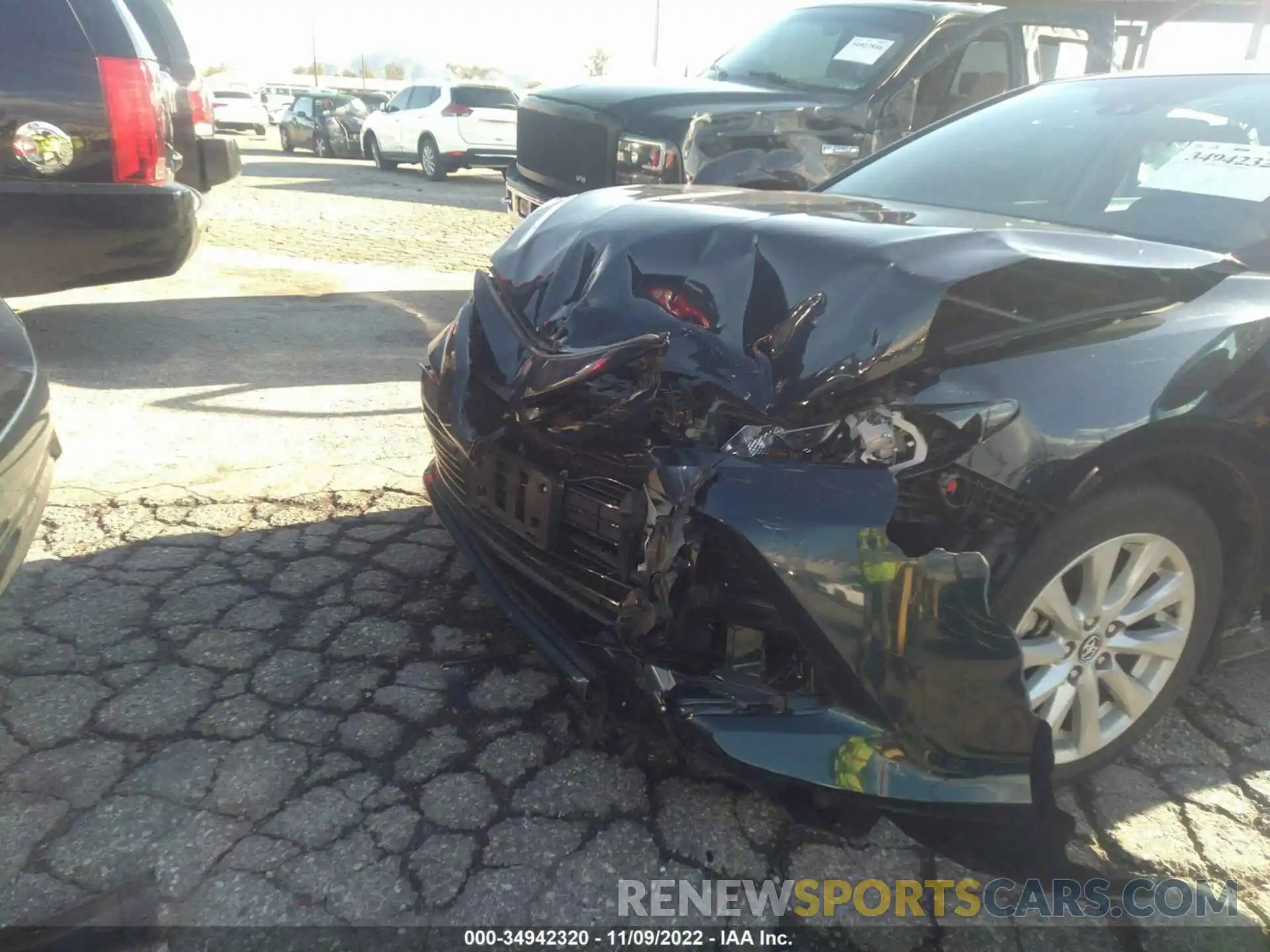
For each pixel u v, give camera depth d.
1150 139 3.08
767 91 6.10
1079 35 6.82
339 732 2.50
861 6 6.63
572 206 2.84
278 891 2.02
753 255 2.22
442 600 3.13
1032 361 1.99
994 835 2.08
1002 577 2.00
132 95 4.83
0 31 4.58
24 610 2.97
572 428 2.19
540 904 2.02
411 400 5.00
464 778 2.35
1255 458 2.26
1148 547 2.24
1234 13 7.11
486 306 2.67
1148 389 2.05
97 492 3.77
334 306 6.94
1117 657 2.36
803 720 1.94
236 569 3.27
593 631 2.22
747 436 1.95
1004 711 1.98
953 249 2.09
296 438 4.42
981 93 6.47
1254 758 2.56
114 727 2.49
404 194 14.59
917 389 1.94
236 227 10.21
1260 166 2.78
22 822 2.17
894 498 1.86
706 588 1.93
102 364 5.29
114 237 4.92
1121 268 2.14
